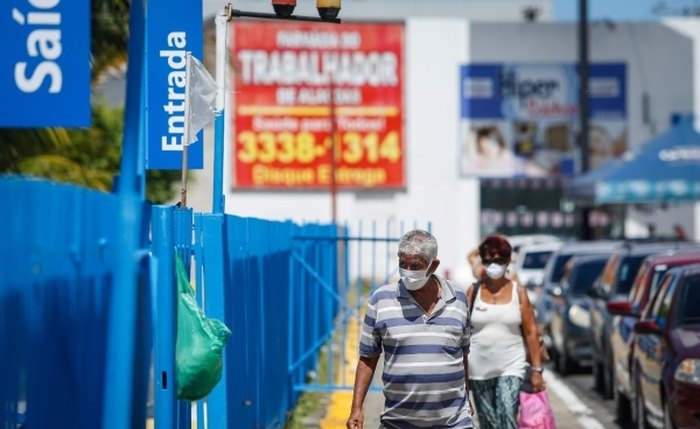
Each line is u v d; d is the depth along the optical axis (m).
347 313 40.56
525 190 117.19
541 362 24.23
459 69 113.31
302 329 41.22
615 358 37.34
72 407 14.29
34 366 12.84
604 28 116.00
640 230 117.38
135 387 17.20
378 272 110.38
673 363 28.23
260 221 30.45
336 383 44.34
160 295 18.47
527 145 114.12
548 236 112.62
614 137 116.00
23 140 34.09
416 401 18.16
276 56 110.88
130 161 16.88
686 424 27.53
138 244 17.16
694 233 118.62
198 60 23.84
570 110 114.69
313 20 27.72
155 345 18.67
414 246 17.86
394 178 112.88
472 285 24.23
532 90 114.44
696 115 116.75
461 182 113.81
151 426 26.84
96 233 15.26
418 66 112.88
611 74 116.00
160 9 24.81
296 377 39.88
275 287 33.62
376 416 36.50
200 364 18.38
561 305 50.84
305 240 42.97
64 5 14.98
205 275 23.11
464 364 18.73
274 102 110.94
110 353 16.09
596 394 43.56
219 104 28.23
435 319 18.20
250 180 110.88
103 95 63.31
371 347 18.55
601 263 51.66
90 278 14.99
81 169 45.25
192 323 18.50
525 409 23.97
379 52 112.19
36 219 12.80
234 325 25.30
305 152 111.38
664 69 116.69
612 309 35.22
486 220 116.94
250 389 27.89
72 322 14.25
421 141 113.19
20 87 14.97
